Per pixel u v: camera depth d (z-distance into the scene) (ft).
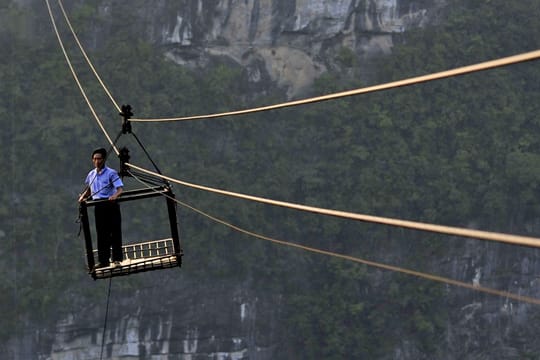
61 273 472.44
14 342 463.42
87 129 502.38
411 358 499.51
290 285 501.56
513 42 573.33
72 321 469.98
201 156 522.06
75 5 528.22
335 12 553.23
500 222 536.83
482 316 512.63
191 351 489.26
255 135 534.37
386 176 536.01
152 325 483.51
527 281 519.19
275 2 548.31
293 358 495.82
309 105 545.03
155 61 532.73
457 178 540.11
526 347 511.40
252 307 495.41
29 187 488.85
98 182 64.23
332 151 540.11
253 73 549.54
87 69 518.78
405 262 520.83
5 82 505.25
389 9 561.43
